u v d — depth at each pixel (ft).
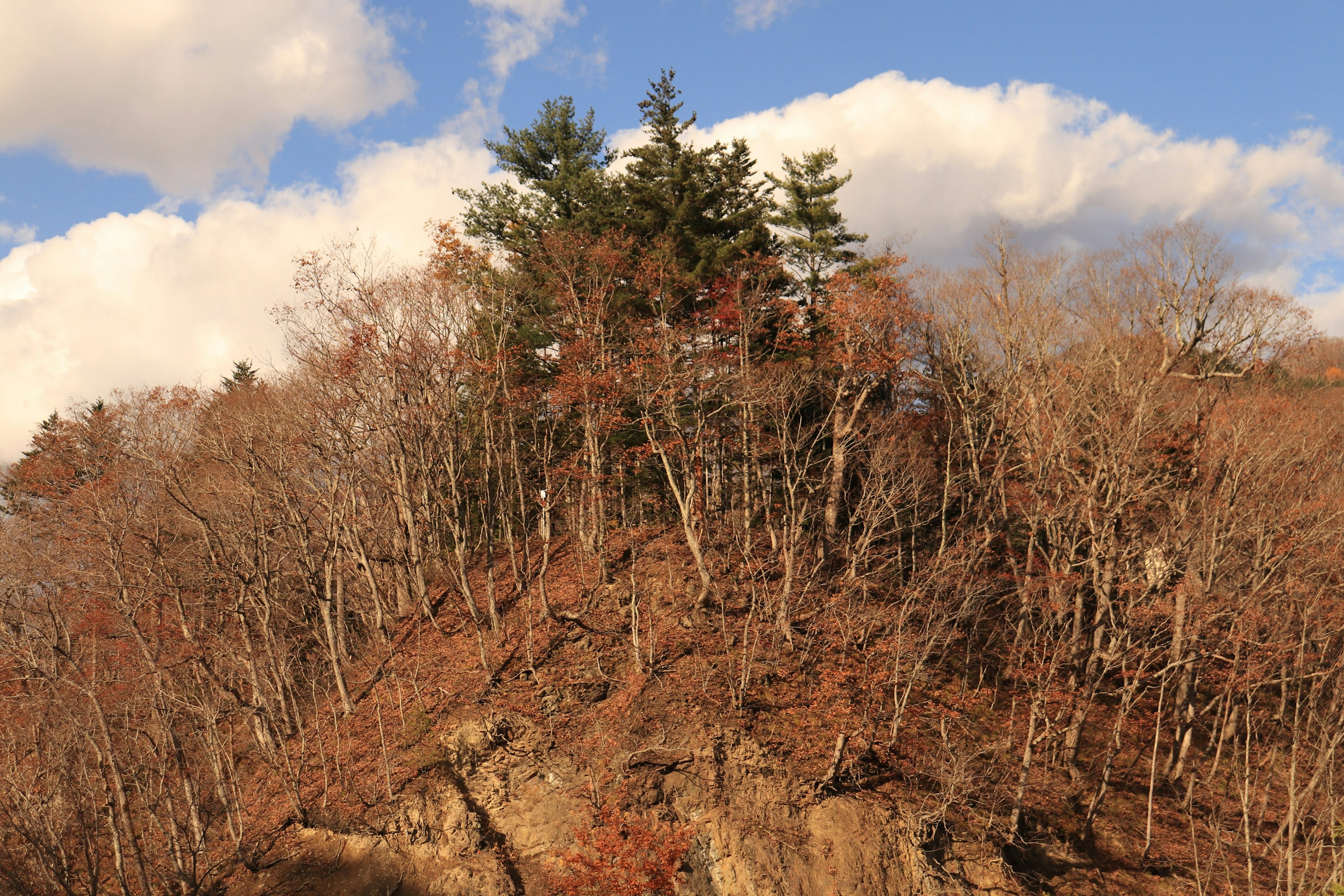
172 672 88.84
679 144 124.67
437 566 121.39
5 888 70.13
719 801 84.58
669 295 118.21
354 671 107.14
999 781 90.33
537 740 90.33
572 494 127.34
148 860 81.35
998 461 115.34
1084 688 97.71
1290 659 96.12
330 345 103.86
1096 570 97.86
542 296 122.01
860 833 81.76
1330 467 102.89
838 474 115.24
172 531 99.60
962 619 108.47
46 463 93.15
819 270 130.82
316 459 107.76
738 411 122.42
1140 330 114.21
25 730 79.56
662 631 102.68
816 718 91.97
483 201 130.00
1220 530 95.81
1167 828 90.99
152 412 98.99
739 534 118.93
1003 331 122.31
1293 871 79.92
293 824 84.48
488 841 84.28
